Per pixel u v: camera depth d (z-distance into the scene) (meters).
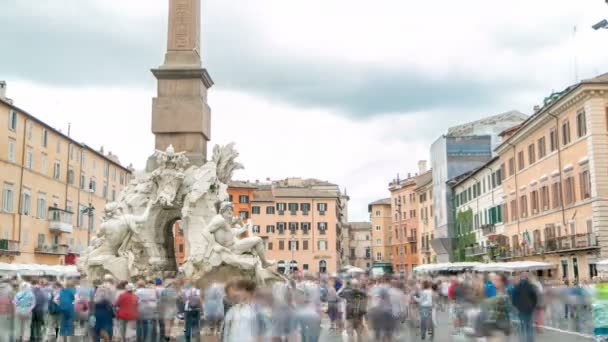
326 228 99.62
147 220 21.98
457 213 70.94
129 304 14.68
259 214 98.06
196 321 16.34
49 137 58.47
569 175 42.16
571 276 42.28
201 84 23.72
